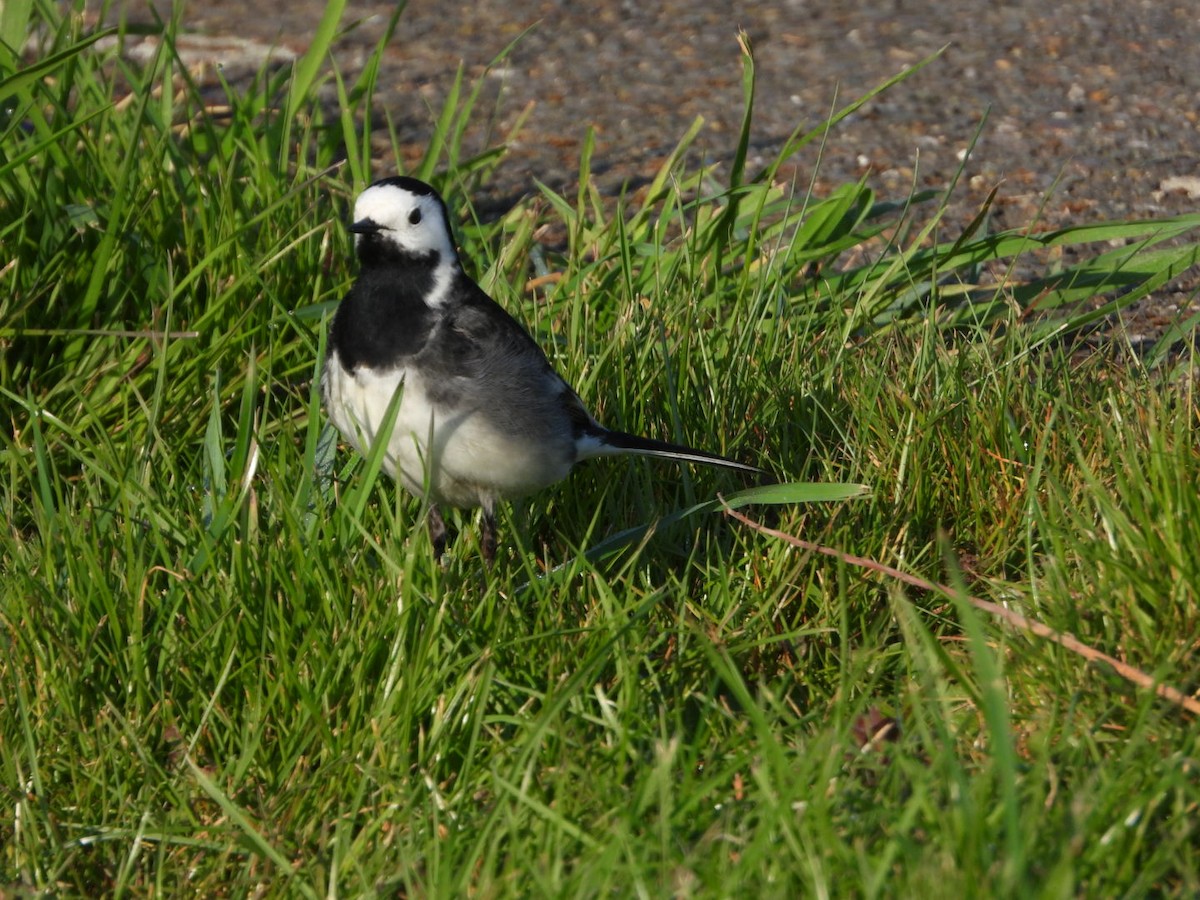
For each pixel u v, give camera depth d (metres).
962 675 6.43
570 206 13.44
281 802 6.50
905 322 10.65
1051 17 19.77
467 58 18.39
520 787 6.34
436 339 7.90
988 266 12.83
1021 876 4.87
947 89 17.25
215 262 10.15
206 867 6.34
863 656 6.75
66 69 11.34
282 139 11.64
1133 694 6.58
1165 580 6.96
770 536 8.35
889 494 8.69
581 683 6.69
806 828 5.45
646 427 9.41
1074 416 8.91
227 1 20.17
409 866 5.79
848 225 12.33
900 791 6.07
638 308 10.13
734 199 10.79
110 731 6.85
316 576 7.32
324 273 10.91
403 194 7.82
